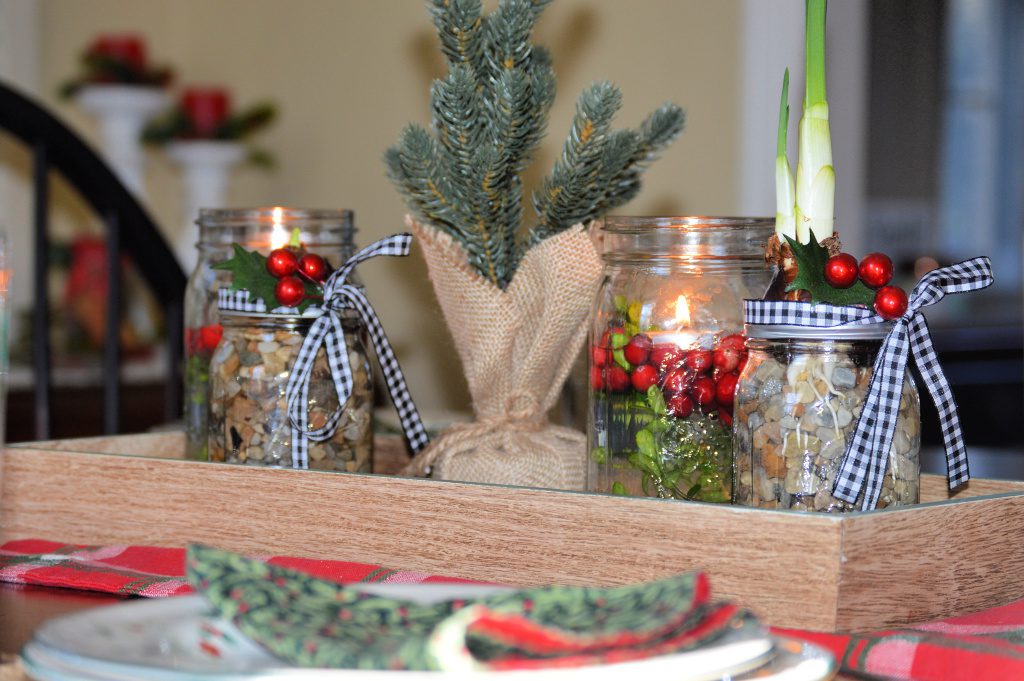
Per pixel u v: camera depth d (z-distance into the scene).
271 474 0.80
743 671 0.45
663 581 0.46
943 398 0.72
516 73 0.90
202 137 3.18
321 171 3.08
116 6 3.41
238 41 3.28
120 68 3.19
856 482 0.67
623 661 0.43
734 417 0.73
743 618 0.49
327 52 3.06
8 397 2.61
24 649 0.47
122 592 0.70
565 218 0.98
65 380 2.87
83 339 2.96
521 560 0.71
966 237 4.33
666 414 0.79
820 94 0.75
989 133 4.35
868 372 0.69
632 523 0.68
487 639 0.43
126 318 3.07
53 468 0.87
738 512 0.64
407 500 0.75
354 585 0.55
